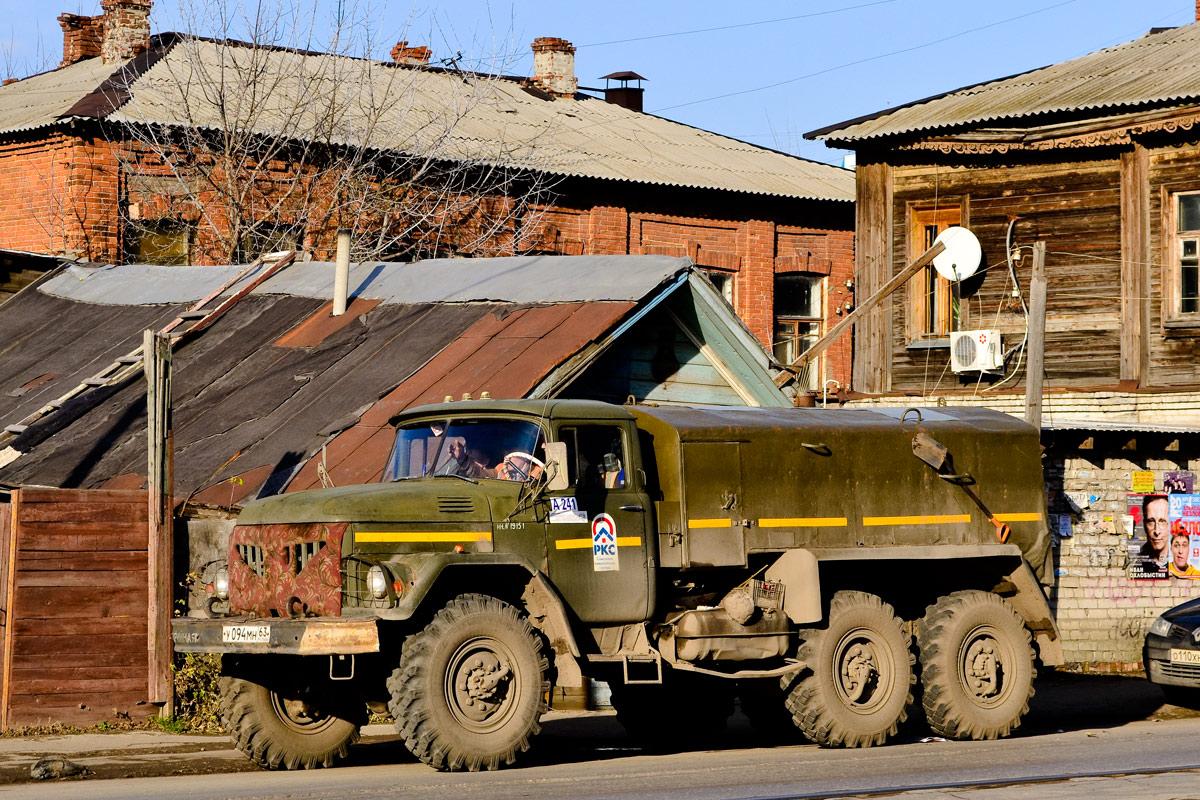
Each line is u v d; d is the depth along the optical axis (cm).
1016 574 1464
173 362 2070
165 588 1529
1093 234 2780
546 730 1581
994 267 2875
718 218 3619
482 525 1207
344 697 1292
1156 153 2708
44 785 1148
